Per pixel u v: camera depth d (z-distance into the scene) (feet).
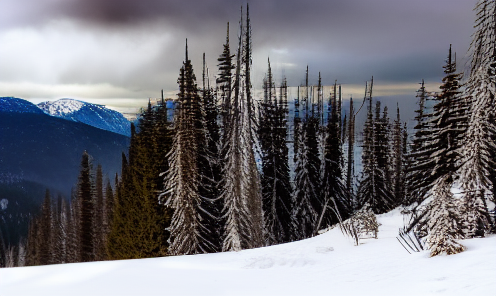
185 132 100.22
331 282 35.17
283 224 137.59
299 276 39.99
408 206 98.58
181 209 98.12
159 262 53.67
